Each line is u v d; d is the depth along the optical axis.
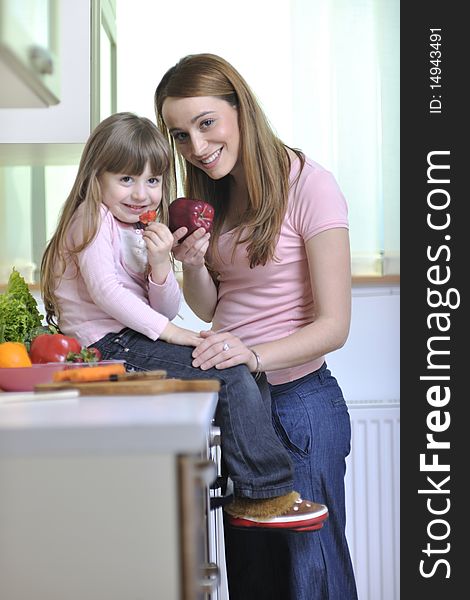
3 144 2.23
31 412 1.17
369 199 3.36
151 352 1.89
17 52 1.30
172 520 1.00
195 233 2.16
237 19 3.34
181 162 2.31
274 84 3.35
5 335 1.86
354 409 3.25
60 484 1.00
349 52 3.34
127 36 3.32
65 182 3.29
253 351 2.00
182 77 2.09
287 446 2.16
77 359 1.74
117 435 0.99
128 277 2.03
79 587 1.01
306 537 2.18
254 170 2.12
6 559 1.01
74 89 2.22
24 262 3.29
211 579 1.38
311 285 2.17
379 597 3.25
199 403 1.25
